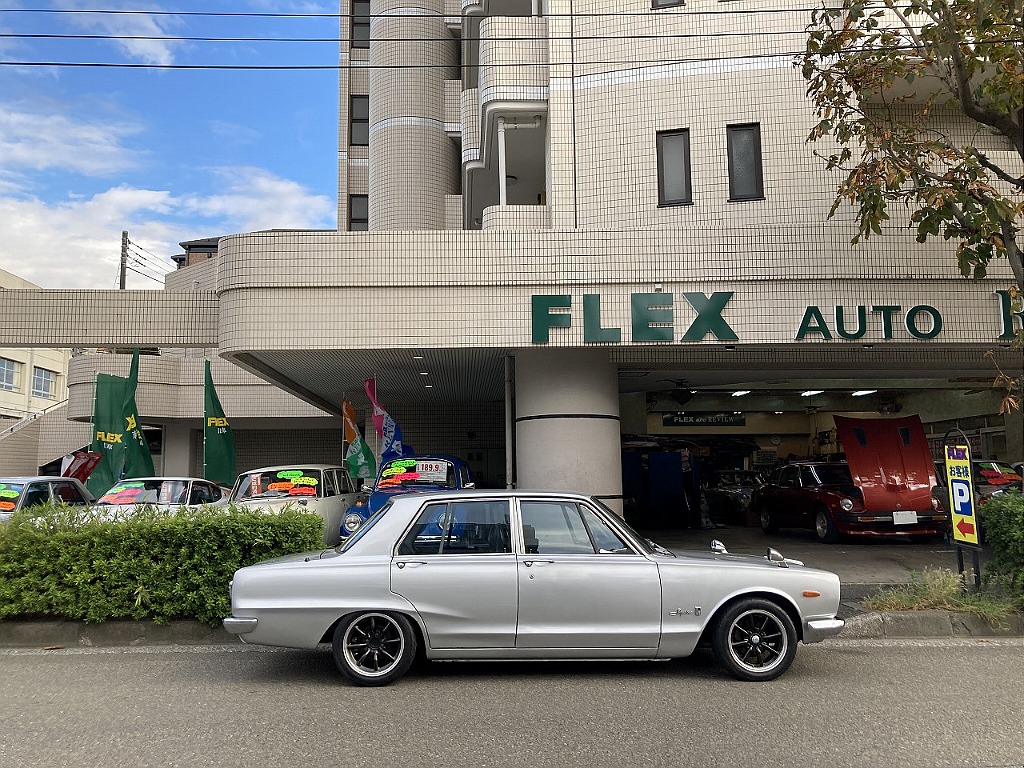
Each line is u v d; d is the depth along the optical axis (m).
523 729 5.16
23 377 45.88
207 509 8.53
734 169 12.52
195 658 7.32
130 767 4.53
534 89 13.51
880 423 14.80
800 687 6.15
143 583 8.00
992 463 16.09
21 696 6.02
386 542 6.39
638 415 20.50
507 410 12.97
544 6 13.61
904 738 4.95
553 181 12.96
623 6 13.27
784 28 12.73
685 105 12.73
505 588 6.20
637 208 12.68
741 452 26.92
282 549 8.10
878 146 9.88
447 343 11.30
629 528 6.96
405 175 24.09
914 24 12.30
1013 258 9.09
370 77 25.69
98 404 14.20
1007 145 13.16
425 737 5.01
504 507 6.55
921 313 11.22
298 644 6.23
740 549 14.32
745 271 11.25
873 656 7.20
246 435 26.38
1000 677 6.43
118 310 12.97
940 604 8.38
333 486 13.55
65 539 8.09
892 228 11.34
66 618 8.19
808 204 12.16
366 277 11.40
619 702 5.77
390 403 20.30
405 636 6.22
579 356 12.55
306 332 11.38
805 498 16.00
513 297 11.35
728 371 14.98
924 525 14.46
